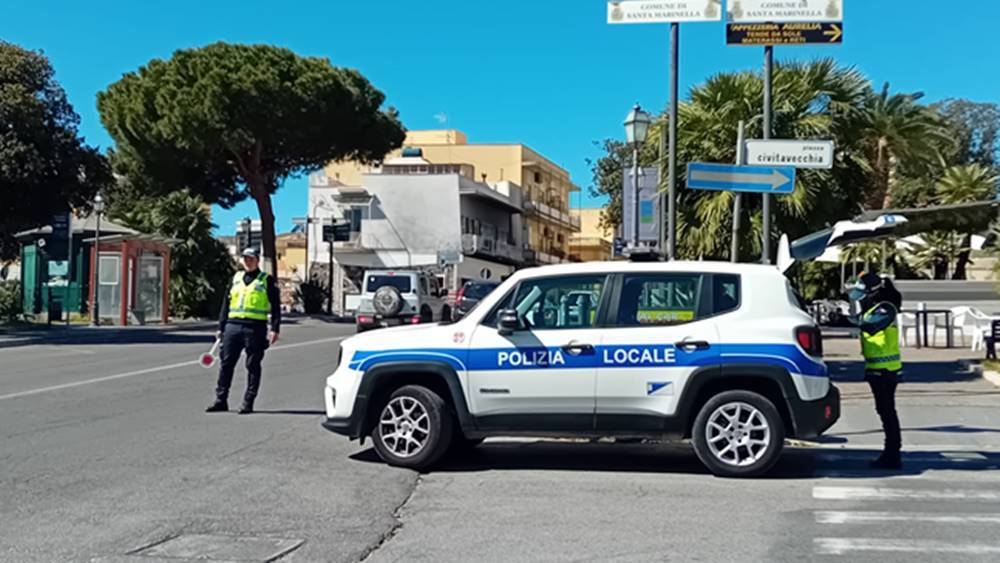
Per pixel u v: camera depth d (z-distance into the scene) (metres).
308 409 12.41
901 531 6.66
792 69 16.58
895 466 8.88
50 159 26.86
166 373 16.97
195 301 38.75
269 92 37.94
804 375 8.23
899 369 8.95
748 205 15.95
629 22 11.46
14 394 13.77
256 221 55.34
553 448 10.01
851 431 11.04
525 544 6.34
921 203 40.00
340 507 7.31
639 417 8.35
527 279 8.78
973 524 6.86
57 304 34.22
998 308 28.75
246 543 6.30
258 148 40.56
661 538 6.48
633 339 8.38
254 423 11.18
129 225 40.31
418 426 8.70
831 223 16.28
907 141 24.38
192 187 43.09
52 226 34.16
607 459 9.41
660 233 16.45
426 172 61.28
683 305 8.48
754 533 6.61
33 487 7.80
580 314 8.58
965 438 10.56
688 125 16.56
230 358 12.06
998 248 18.73
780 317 8.38
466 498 7.69
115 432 10.46
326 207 62.06
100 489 7.76
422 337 8.80
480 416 8.59
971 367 17.33
